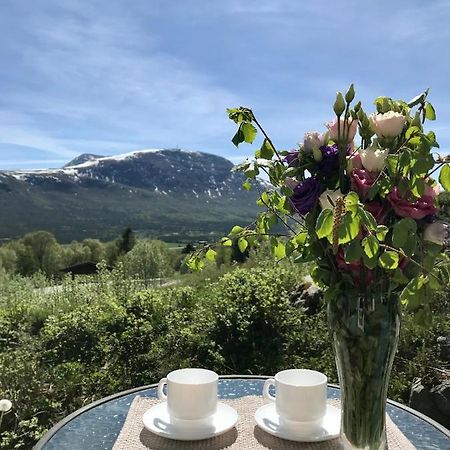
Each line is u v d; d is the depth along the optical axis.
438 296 4.23
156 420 1.53
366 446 1.31
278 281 5.29
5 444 3.16
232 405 1.74
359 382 1.30
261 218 1.52
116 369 4.35
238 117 1.40
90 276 7.05
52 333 4.75
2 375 3.65
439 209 1.26
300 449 1.42
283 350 4.58
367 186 1.22
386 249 1.20
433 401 3.30
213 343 4.60
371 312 1.27
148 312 5.33
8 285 7.94
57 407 3.66
